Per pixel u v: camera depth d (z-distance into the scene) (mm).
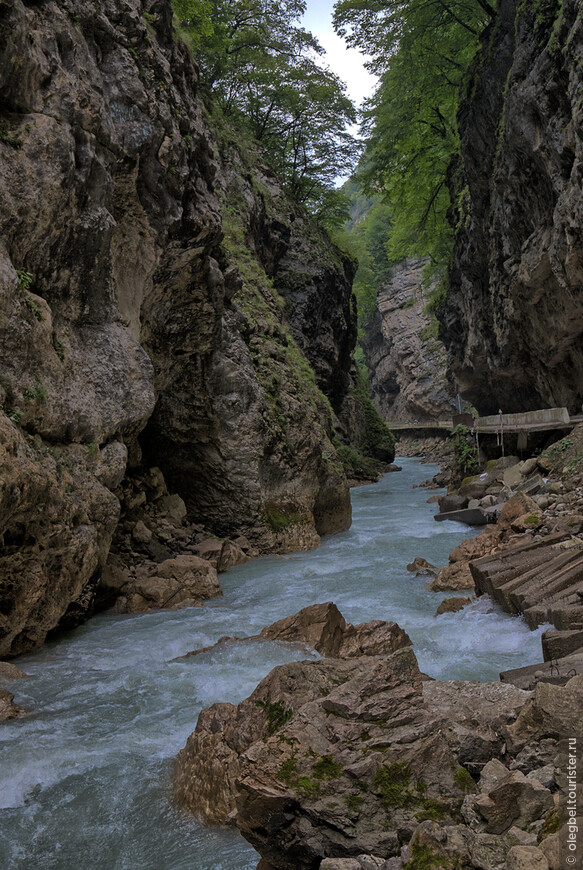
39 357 8852
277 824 3771
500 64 22078
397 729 4156
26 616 8344
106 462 10422
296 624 8195
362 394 48156
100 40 11039
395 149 30234
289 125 39219
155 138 11773
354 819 3658
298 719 4301
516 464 19891
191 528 15648
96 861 4262
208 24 25000
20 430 8320
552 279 19391
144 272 12211
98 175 10195
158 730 6035
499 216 22922
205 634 9180
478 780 3908
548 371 23656
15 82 8812
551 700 3941
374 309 75188
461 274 31438
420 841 3301
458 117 25984
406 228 36312
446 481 30266
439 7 24688
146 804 4879
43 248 9219
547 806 3379
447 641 8164
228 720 5160
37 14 9508
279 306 24766
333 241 44812
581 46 14227
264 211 32125
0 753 5633
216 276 14492
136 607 10867
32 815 4785
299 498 17859
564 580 8625
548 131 16797
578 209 14820
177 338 14664
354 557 14836
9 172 8531
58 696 6949
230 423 16281
